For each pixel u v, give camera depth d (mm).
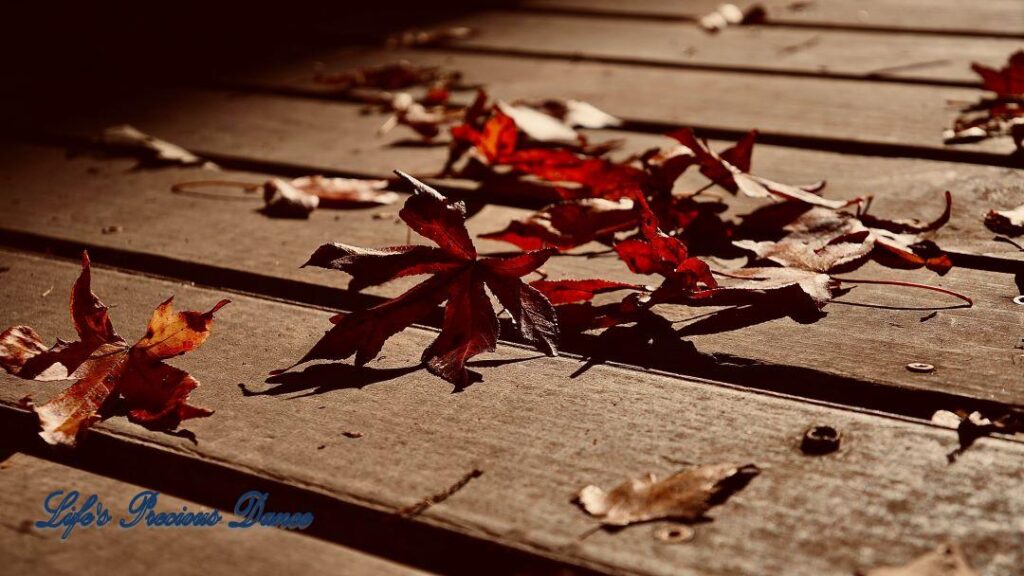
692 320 1048
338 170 1306
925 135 1306
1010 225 1131
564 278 1099
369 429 975
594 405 985
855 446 952
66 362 1007
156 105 1652
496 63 1840
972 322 1032
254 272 1117
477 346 1008
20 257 1150
